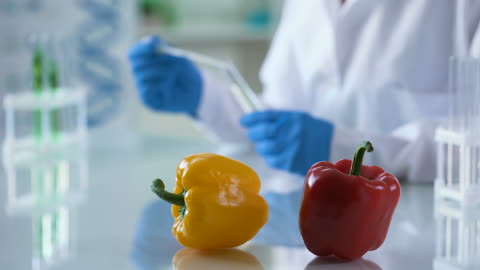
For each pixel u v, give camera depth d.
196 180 1.02
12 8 1.76
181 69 1.61
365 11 1.58
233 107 1.65
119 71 1.97
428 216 1.14
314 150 1.32
